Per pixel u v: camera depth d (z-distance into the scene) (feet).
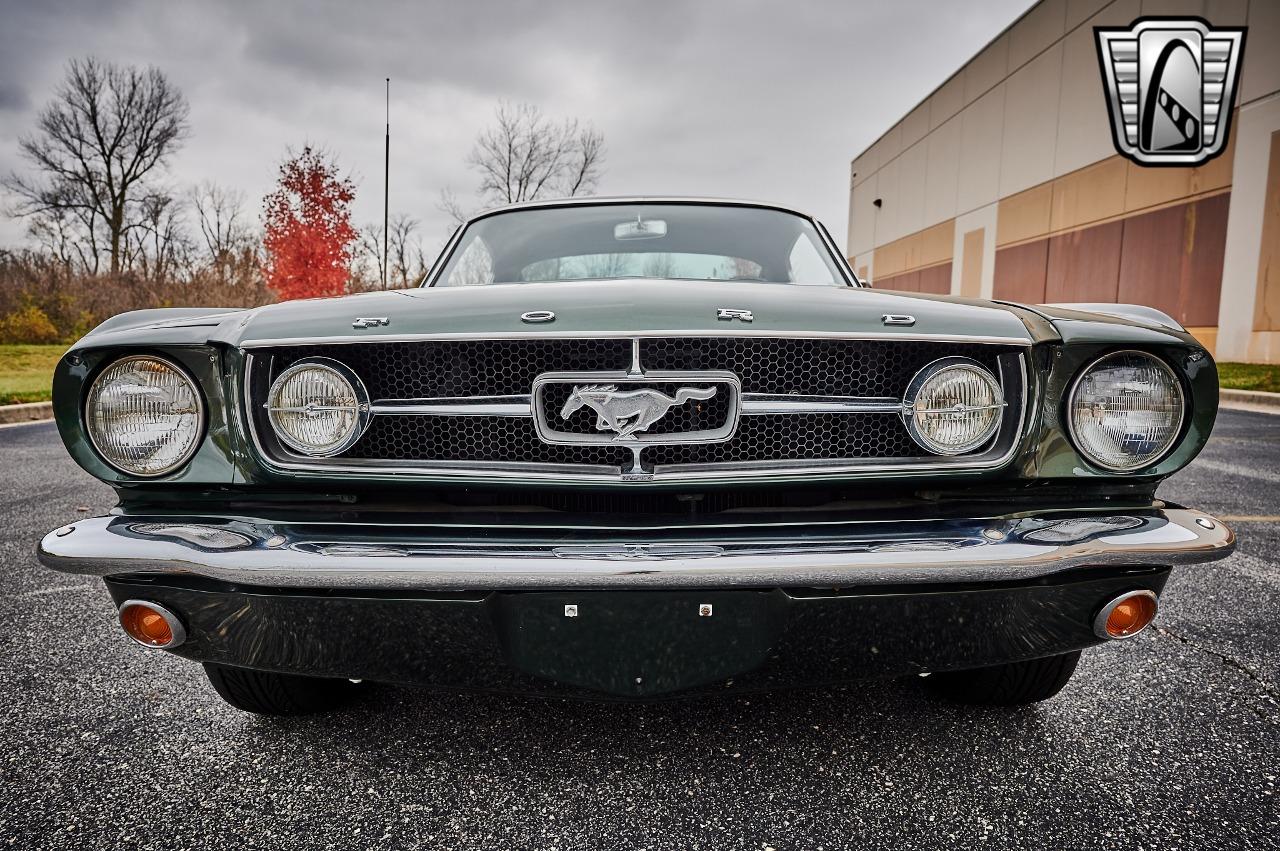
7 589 8.73
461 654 4.24
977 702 5.91
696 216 8.50
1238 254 40.01
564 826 4.53
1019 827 4.49
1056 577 4.29
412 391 4.72
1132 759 5.19
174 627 4.35
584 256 7.98
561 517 4.45
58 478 15.62
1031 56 56.34
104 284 71.15
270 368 4.61
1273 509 12.67
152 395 4.56
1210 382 4.55
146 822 4.55
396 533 4.28
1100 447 4.58
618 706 5.96
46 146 88.22
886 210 82.84
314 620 4.24
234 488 4.68
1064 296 53.26
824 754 5.28
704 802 4.76
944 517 4.48
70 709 5.92
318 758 5.24
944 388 4.60
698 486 4.44
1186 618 7.79
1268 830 4.45
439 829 4.50
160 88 89.81
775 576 3.97
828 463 4.54
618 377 4.41
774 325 4.50
